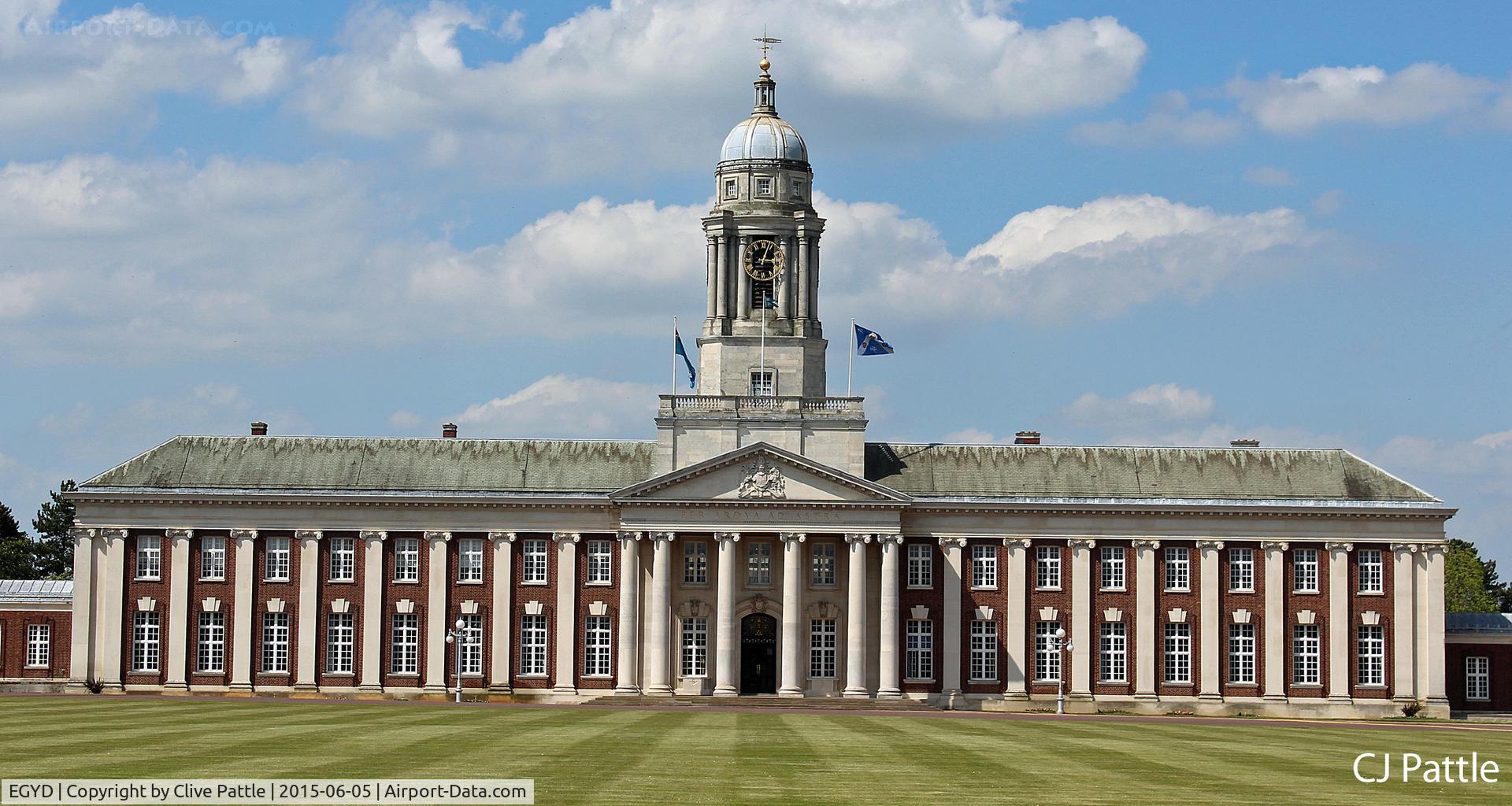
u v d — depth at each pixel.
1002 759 74.19
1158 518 132.00
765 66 142.62
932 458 134.88
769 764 69.19
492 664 131.12
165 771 62.81
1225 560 132.12
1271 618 131.38
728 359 135.88
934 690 130.88
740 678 131.38
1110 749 80.56
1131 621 131.50
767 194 138.38
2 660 135.25
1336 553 131.88
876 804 58.12
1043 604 131.62
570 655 131.00
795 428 132.38
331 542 132.50
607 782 61.53
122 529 132.25
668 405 132.88
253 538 132.12
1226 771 70.38
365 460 134.75
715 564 131.38
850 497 129.62
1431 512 131.75
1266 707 130.62
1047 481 133.25
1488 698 134.62
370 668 131.00
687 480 129.75
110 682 131.38
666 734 83.94
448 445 135.88
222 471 133.75
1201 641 131.38
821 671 131.25
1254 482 133.88
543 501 131.50
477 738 78.62
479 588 131.88
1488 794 64.44
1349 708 130.75
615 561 131.75
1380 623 131.62
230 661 131.50
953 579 131.25
